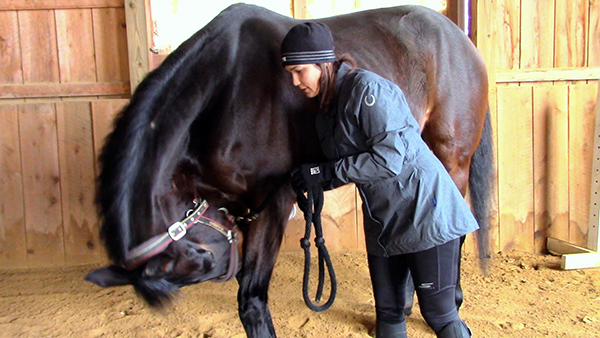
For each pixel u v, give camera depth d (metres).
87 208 3.43
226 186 1.91
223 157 1.85
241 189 1.93
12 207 3.39
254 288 1.93
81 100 3.42
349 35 2.26
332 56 1.54
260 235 1.94
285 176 1.88
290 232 3.62
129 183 1.63
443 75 2.46
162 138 1.73
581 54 3.57
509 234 3.61
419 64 2.38
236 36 1.97
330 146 1.68
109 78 3.41
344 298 2.87
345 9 3.51
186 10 3.44
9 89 3.36
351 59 1.65
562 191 3.59
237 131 1.86
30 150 3.36
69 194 3.41
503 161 3.54
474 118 2.57
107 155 1.64
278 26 2.06
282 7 3.50
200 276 1.81
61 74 3.39
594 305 2.69
